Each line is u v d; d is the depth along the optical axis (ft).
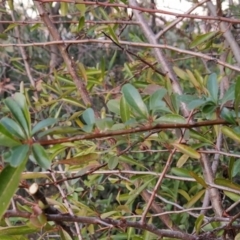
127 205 3.13
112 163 2.55
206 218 2.99
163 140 2.47
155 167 4.58
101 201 4.36
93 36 5.37
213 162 3.83
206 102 2.14
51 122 1.89
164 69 3.82
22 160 1.76
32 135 1.85
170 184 4.55
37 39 7.70
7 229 2.12
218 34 3.74
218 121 2.12
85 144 3.09
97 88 5.29
